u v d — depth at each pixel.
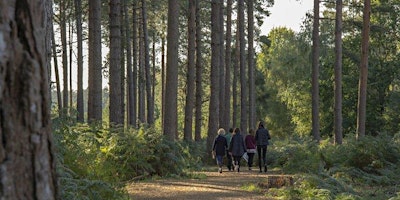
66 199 6.43
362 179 14.70
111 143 13.55
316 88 26.31
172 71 18.62
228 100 30.94
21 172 1.99
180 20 37.06
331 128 41.75
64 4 31.41
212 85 23.23
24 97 2.00
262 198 10.98
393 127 37.59
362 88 23.28
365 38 23.11
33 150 2.03
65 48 31.86
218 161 17.80
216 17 23.28
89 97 22.27
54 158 2.18
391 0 37.44
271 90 56.31
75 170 8.37
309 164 16.92
